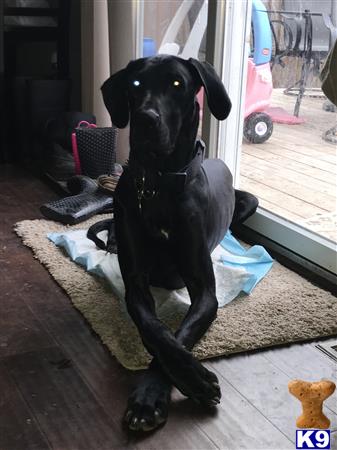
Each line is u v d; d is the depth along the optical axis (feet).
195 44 10.93
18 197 9.76
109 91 5.78
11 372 5.17
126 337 5.66
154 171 5.48
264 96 9.72
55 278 6.89
